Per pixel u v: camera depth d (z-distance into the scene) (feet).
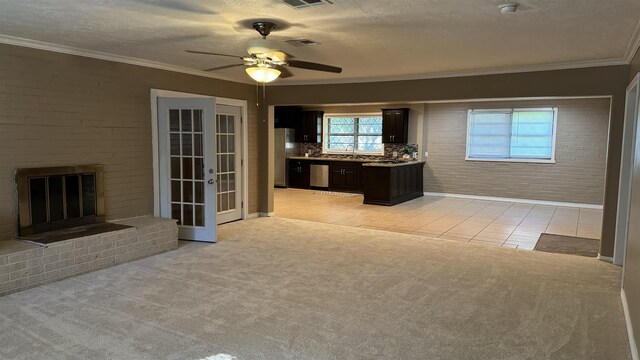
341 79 21.99
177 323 10.52
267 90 24.00
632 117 15.29
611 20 11.09
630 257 11.48
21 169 14.07
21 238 13.84
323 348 9.34
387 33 12.73
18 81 13.99
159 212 18.90
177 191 19.02
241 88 23.07
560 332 10.30
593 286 13.51
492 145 31.78
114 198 17.16
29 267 12.75
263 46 12.01
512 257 16.70
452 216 25.59
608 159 16.24
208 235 18.56
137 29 12.59
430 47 14.52
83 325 10.37
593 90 16.55
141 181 18.17
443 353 9.20
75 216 15.78
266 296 12.33
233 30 12.68
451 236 20.42
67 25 12.21
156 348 9.28
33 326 10.29
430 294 12.64
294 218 24.58
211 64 18.51
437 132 33.53
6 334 9.88
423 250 17.54
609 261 16.30
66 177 15.38
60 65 15.11
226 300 12.01
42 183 14.66
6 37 13.44
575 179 29.12
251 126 23.95
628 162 15.47
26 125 14.26
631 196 12.11
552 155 29.66
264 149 24.49
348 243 18.54
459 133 32.71
